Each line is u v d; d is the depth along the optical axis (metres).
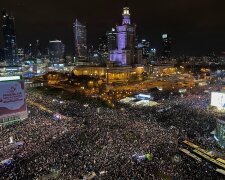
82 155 55.44
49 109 104.06
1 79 80.19
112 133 70.31
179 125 76.94
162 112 95.19
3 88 80.50
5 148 60.00
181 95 132.38
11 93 82.56
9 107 82.00
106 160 52.66
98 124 80.25
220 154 55.94
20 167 50.66
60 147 60.12
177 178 44.41
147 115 91.19
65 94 146.00
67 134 70.00
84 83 178.62
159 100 122.06
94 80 184.75
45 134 69.38
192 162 51.75
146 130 72.06
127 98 124.31
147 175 45.88
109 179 44.81
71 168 49.50
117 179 44.59
